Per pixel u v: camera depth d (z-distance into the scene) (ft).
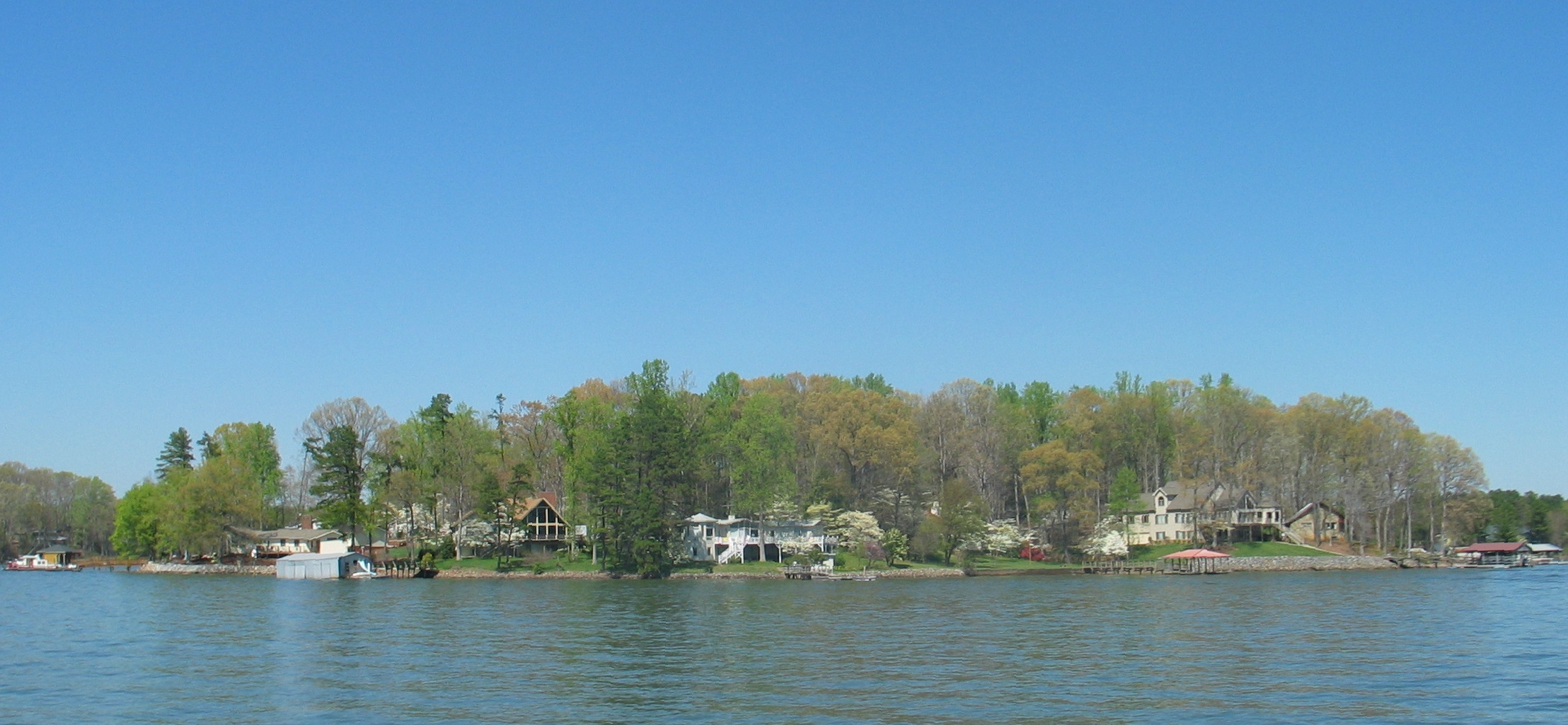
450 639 198.70
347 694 141.08
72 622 238.27
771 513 461.37
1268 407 551.59
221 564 520.83
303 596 325.21
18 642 199.00
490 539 474.90
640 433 424.46
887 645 186.60
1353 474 513.45
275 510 571.28
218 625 228.02
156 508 540.11
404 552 518.37
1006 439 533.96
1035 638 195.83
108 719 126.41
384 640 198.08
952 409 530.68
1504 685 141.28
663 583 396.57
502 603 286.87
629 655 176.04
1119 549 476.13
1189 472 551.18
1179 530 537.24
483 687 145.79
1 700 138.21
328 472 455.63
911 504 495.41
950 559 473.67
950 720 122.52
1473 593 313.32
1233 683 144.36
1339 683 144.36
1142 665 161.07
